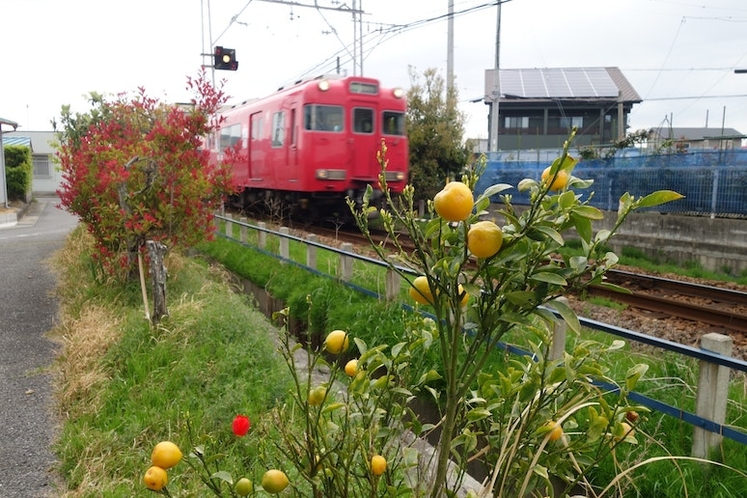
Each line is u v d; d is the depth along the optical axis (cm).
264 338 501
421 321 204
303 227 1472
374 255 948
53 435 370
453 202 121
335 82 1305
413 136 1648
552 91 3706
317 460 181
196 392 416
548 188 124
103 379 429
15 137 3644
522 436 176
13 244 1215
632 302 778
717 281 1002
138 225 644
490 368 393
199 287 688
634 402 324
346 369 184
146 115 959
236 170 1780
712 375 290
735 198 1170
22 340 549
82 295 657
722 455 286
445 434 152
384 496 188
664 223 1203
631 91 3759
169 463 156
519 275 134
